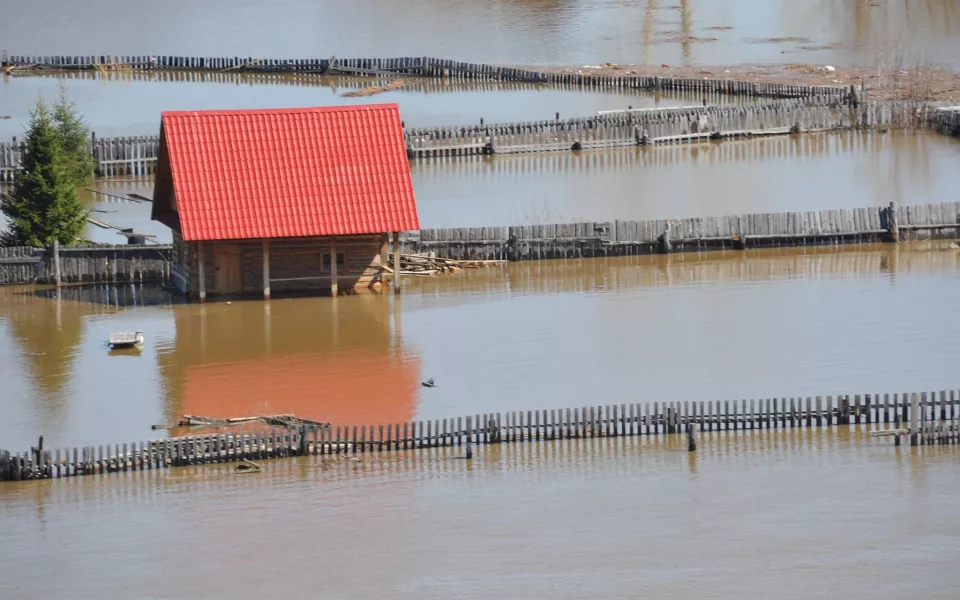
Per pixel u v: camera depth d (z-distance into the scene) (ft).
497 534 368.07
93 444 423.64
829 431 430.61
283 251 590.14
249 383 477.36
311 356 507.30
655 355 501.56
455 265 636.89
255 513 380.78
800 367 482.69
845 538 362.53
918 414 436.35
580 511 380.37
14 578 346.33
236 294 591.78
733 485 394.52
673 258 646.33
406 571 349.20
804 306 558.56
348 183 580.71
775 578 343.05
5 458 401.49
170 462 411.75
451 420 420.36
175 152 574.15
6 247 620.49
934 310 545.85
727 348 506.89
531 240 645.92
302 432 418.31
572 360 498.28
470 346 517.96
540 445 426.10
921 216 655.76
